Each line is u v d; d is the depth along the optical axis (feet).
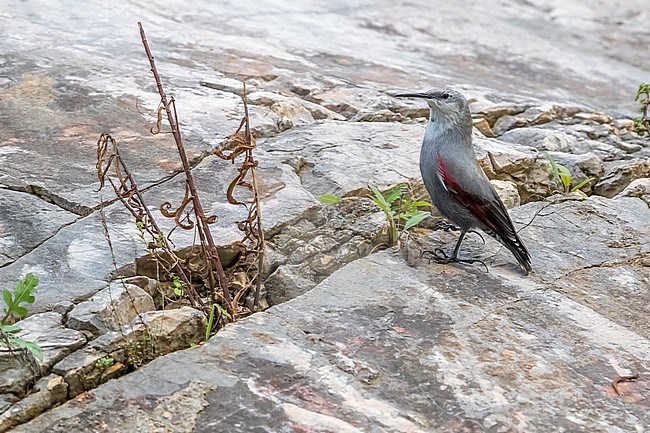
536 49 46.78
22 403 16.10
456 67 40.86
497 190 26.50
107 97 29.19
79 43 34.09
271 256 21.97
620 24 55.57
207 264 20.13
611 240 24.67
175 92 30.25
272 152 26.76
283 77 33.65
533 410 17.01
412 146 28.04
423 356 18.26
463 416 16.66
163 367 17.24
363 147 27.55
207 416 16.08
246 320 18.93
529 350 18.92
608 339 19.75
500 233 21.98
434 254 22.61
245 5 43.96
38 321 18.12
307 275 21.80
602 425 16.81
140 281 19.95
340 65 37.24
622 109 38.75
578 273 22.67
